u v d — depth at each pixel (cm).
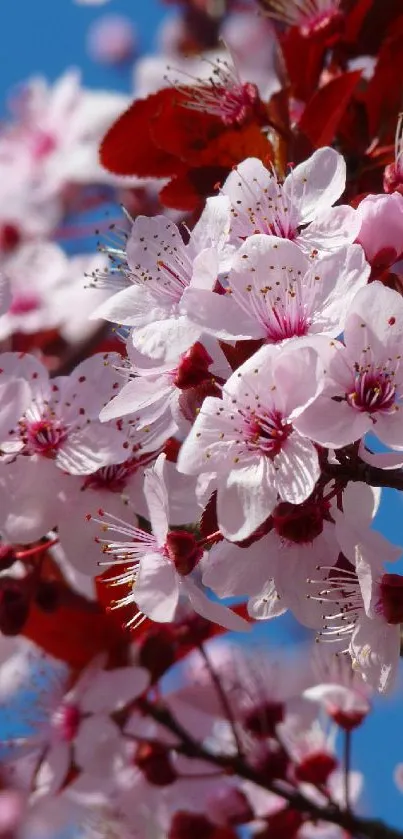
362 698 44
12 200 61
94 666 43
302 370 35
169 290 37
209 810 45
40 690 44
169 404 37
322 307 35
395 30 42
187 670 47
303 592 36
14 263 55
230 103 41
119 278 39
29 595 41
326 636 39
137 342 36
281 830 44
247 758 44
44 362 50
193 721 45
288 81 43
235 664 46
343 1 43
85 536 38
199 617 43
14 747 44
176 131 41
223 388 35
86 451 38
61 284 53
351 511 36
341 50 43
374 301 35
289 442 35
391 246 36
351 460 35
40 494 38
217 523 35
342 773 47
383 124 41
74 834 47
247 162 37
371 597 36
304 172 37
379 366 35
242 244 36
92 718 43
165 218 37
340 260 36
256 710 45
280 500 36
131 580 37
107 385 38
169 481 37
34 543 41
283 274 36
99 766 43
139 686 42
